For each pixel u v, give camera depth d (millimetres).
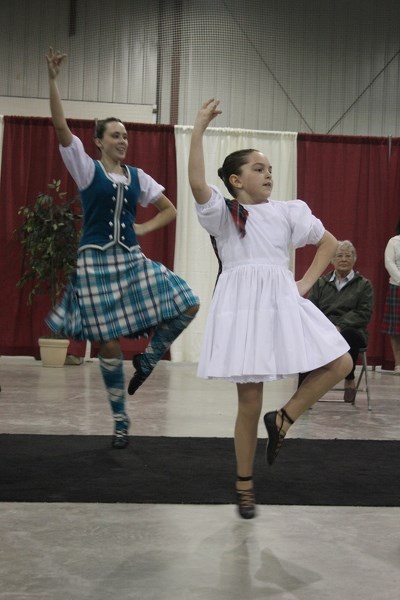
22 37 10078
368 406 5945
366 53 10430
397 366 9039
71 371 8055
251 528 2803
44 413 5215
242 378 2760
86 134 9297
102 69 10133
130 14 10141
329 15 10383
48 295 9016
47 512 2936
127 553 2506
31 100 10078
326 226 9547
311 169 9539
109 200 4023
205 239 9391
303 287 2971
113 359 4102
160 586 2227
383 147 9570
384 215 9555
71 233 8516
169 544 2607
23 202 9141
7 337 9055
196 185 2857
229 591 2201
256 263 2863
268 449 2828
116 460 3807
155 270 4109
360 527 2848
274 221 2924
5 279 9070
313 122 10414
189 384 7195
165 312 4066
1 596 2117
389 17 10414
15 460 3740
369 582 2295
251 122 10336
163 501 3098
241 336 2781
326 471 3691
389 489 3379
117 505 3049
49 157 9164
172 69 10203
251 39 10297
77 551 2514
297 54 10359
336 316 6246
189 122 10227
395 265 8992
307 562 2463
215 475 3541
